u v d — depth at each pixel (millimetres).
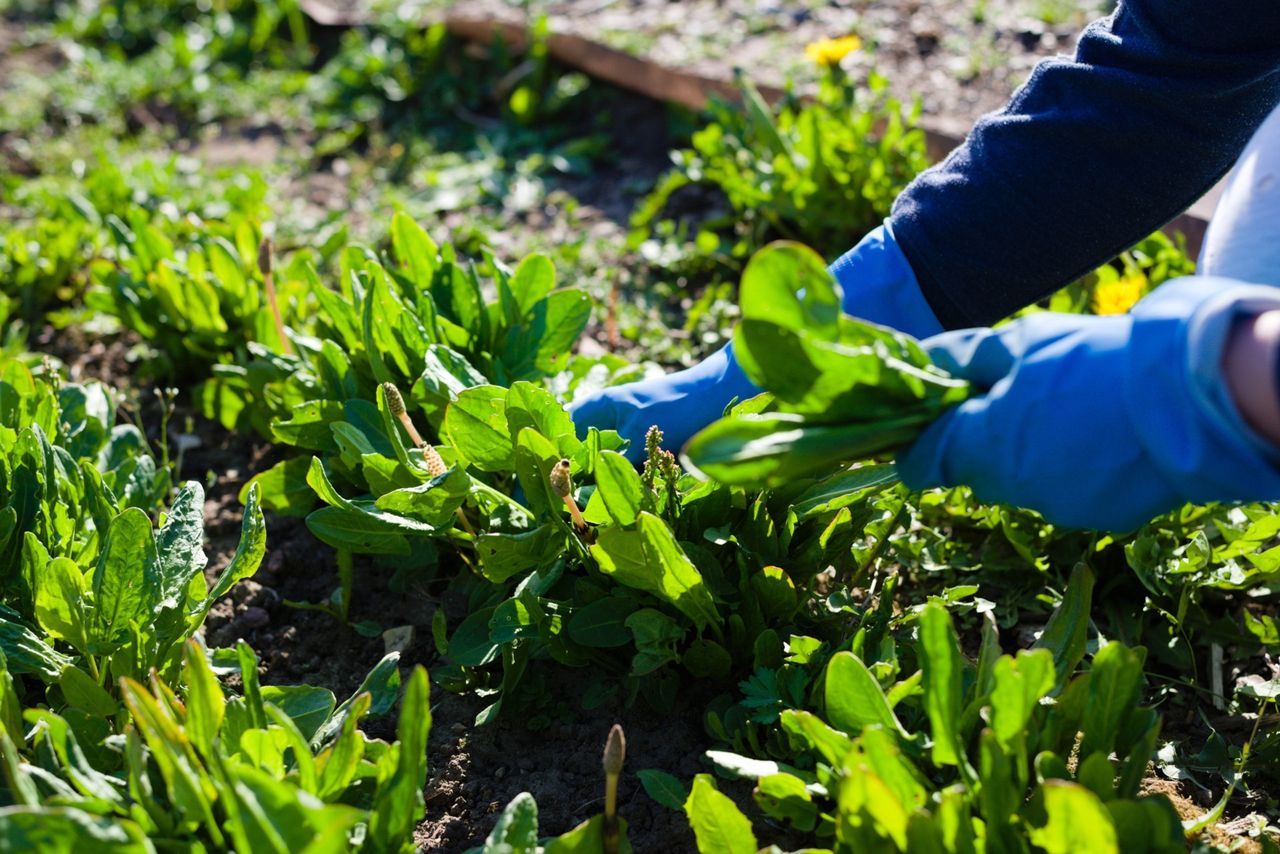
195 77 5121
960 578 2359
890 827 1494
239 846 1482
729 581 2068
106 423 2588
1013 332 1392
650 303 3430
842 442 1367
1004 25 4184
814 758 1850
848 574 2271
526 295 2615
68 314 3447
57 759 1728
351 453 2248
